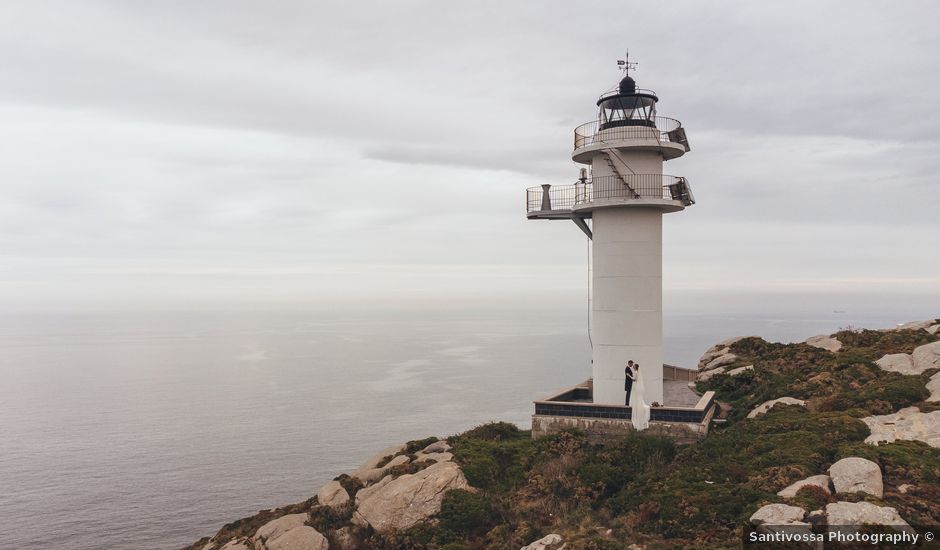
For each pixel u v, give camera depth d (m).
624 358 29.20
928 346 26.61
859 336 32.69
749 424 23.89
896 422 20.95
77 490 153.50
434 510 20.67
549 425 26.45
